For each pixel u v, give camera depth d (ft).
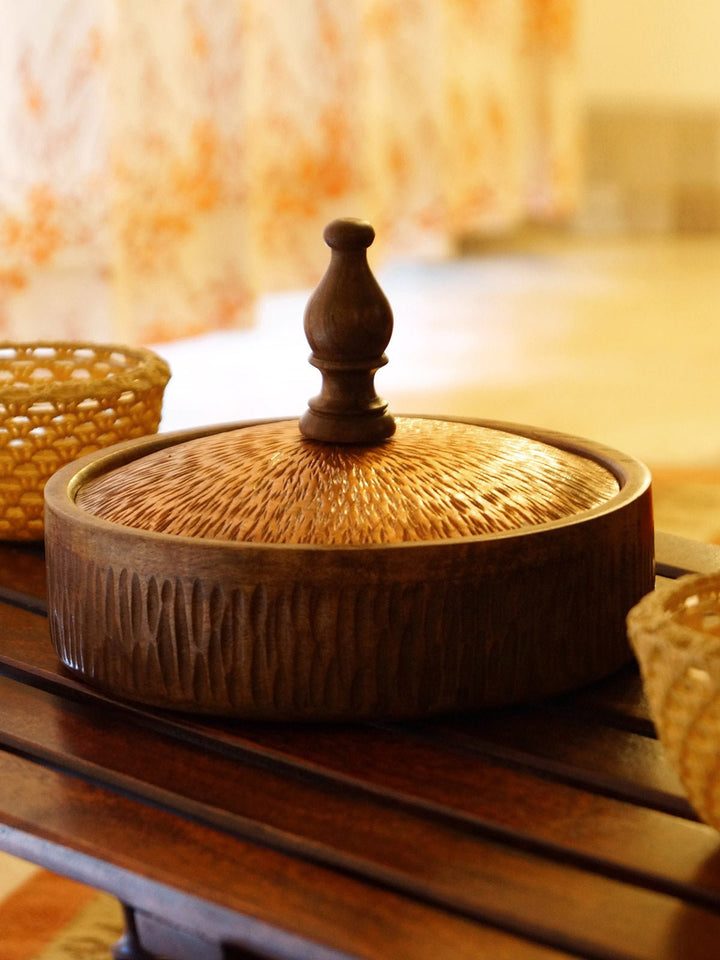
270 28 9.62
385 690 2.42
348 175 10.46
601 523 2.48
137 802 2.35
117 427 3.22
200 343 11.45
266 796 2.33
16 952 3.58
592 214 18.90
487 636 2.42
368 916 2.13
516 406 9.34
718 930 2.08
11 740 2.48
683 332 12.11
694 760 2.09
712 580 2.30
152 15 8.39
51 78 7.70
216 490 2.57
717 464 7.70
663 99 18.17
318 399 2.69
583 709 2.52
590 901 2.13
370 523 2.48
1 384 3.55
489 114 12.80
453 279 15.48
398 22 11.25
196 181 9.02
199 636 2.43
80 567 2.52
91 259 8.06
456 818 2.28
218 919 2.17
